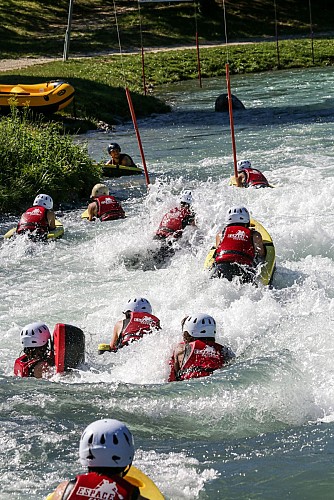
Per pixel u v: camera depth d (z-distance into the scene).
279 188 43.34
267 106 77.31
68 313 29.27
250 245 30.27
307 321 24.56
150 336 24.33
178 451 17.31
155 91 94.06
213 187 46.16
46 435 18.16
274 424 18.73
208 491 15.38
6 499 15.34
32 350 22.94
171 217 35.59
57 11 140.75
